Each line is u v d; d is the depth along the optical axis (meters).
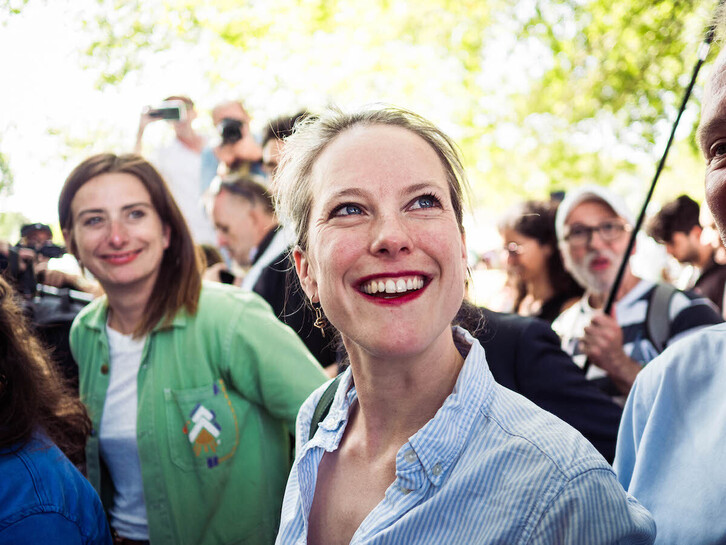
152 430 2.31
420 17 9.21
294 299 2.95
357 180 1.31
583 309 3.78
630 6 7.00
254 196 3.71
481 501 1.22
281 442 2.38
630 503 1.33
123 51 7.02
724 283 4.10
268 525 2.29
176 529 2.29
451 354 1.39
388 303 1.29
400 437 1.39
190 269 2.43
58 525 1.64
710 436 1.39
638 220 2.80
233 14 8.62
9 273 3.10
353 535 1.40
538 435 1.23
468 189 1.50
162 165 4.95
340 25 9.27
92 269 2.42
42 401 1.90
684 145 9.29
